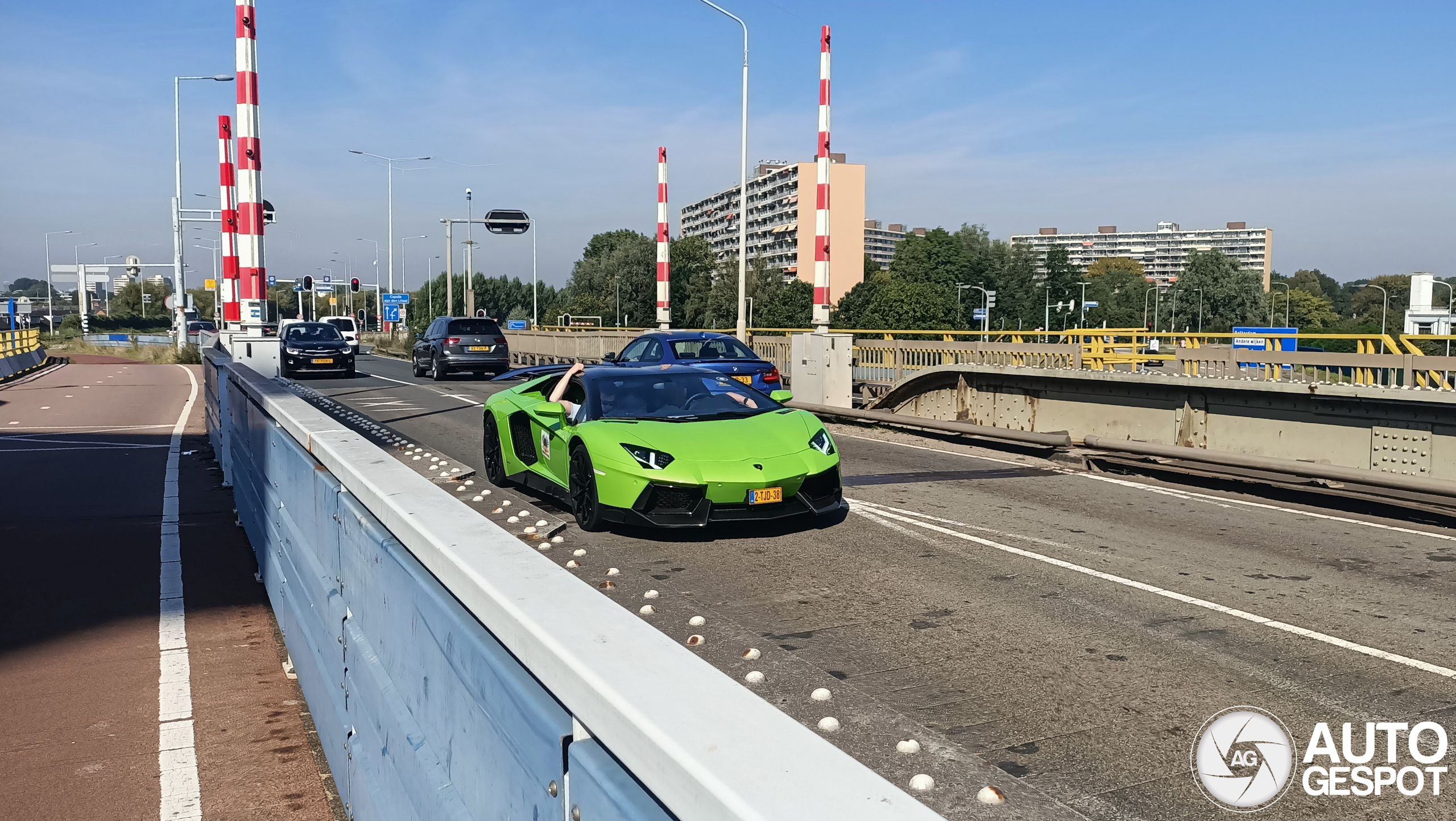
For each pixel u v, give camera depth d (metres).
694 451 7.41
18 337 42.50
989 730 3.93
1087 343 15.77
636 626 1.51
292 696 5.31
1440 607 5.78
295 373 30.91
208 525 9.68
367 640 3.06
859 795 0.98
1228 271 132.88
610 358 16.52
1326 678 4.55
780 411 8.52
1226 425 11.73
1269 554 7.15
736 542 7.50
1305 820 3.21
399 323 71.81
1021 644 5.04
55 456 14.76
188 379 35.25
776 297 116.50
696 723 1.15
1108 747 3.77
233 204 16.31
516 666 1.70
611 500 7.41
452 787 2.07
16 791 4.21
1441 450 9.45
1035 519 8.48
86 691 5.38
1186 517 8.60
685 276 133.50
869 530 7.91
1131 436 13.01
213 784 4.29
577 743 1.39
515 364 39.78
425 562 2.20
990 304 79.62
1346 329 136.50
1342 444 10.44
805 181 157.88
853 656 4.86
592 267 124.56
